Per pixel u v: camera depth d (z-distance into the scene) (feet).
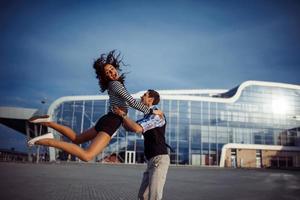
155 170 13.73
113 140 152.76
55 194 30.04
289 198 32.99
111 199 28.58
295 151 177.37
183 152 160.15
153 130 14.11
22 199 26.23
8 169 66.95
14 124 174.29
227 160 166.30
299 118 181.57
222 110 171.12
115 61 13.78
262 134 174.50
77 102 156.66
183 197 32.40
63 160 146.00
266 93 180.96
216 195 34.60
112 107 13.00
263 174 89.20
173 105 165.78
